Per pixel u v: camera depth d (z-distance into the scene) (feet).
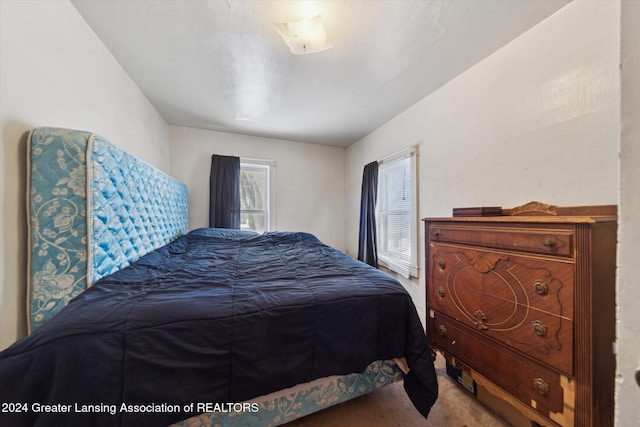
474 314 3.78
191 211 9.79
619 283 1.05
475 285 3.77
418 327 3.80
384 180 9.66
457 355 4.09
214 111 8.26
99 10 4.09
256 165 10.87
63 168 3.20
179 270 4.45
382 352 3.66
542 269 2.91
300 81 6.37
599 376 2.52
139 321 2.60
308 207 11.82
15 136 2.97
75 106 4.07
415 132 7.63
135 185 4.73
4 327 2.82
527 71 4.55
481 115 5.47
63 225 3.18
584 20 3.76
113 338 2.44
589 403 2.51
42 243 3.08
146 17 4.25
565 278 2.69
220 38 4.79
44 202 3.10
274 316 3.08
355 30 4.56
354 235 11.67
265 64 5.63
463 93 5.92
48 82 3.48
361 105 7.75
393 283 4.15
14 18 2.94
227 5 4.00
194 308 2.88
